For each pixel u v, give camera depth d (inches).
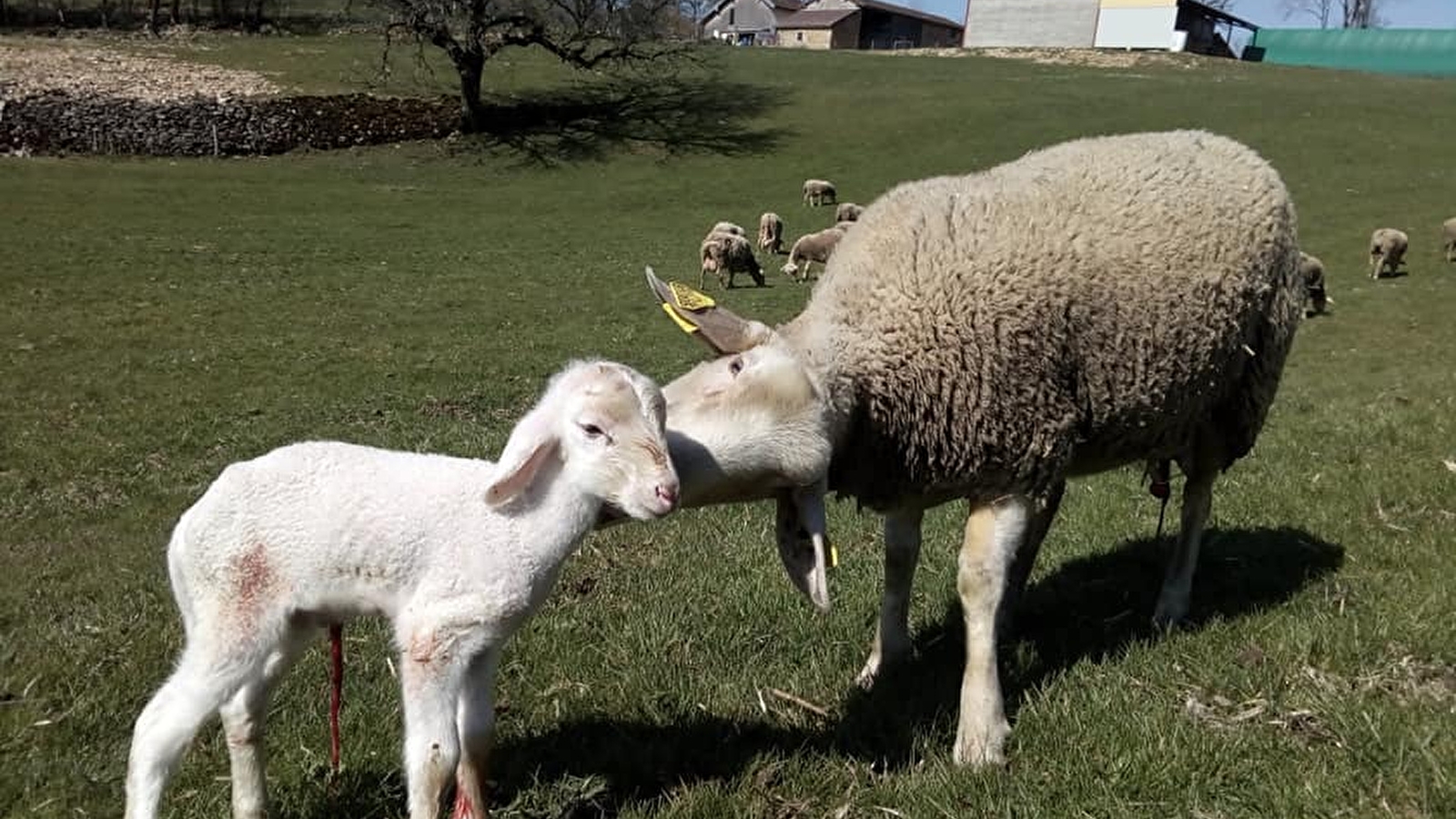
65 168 474.0
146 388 185.6
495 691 70.7
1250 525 94.8
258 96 608.1
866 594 84.2
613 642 76.5
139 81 615.2
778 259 381.1
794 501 62.6
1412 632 69.7
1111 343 67.6
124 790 60.9
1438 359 237.9
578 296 305.7
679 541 99.0
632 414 52.2
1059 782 59.4
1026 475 67.1
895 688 71.6
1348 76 745.0
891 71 770.8
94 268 295.7
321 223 405.1
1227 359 73.1
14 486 131.0
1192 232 69.6
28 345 213.2
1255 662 68.7
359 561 51.7
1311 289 287.3
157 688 71.1
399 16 629.0
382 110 605.6
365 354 221.3
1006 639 78.6
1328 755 58.7
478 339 242.8
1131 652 71.9
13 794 60.4
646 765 63.1
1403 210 402.6
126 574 98.1
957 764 62.1
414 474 53.2
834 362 65.5
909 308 65.8
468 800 54.6
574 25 694.5
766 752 63.9
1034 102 621.3
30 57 655.8
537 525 52.5
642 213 464.8
